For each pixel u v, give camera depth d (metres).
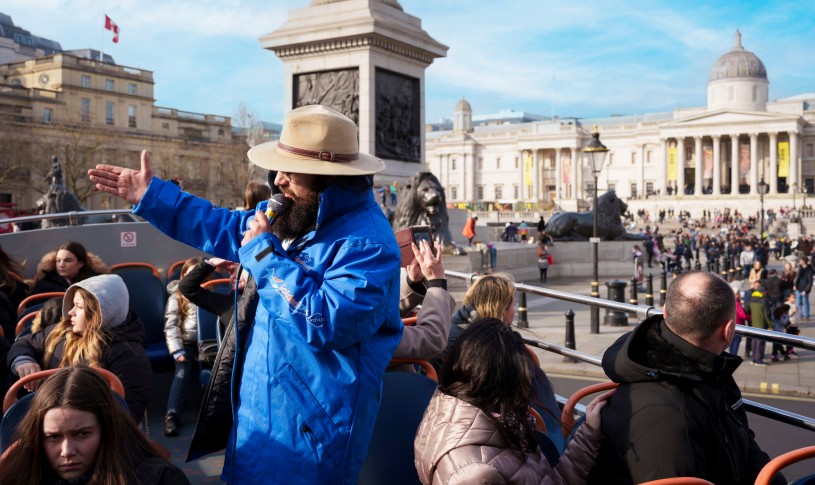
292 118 3.01
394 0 22.41
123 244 9.50
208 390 3.15
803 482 2.80
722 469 2.77
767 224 78.38
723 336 2.83
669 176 119.31
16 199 71.75
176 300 6.58
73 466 2.87
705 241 54.50
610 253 30.34
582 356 5.01
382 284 2.78
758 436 8.07
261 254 2.80
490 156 134.38
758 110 124.44
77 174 65.88
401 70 22.08
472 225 28.56
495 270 25.64
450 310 3.85
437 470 2.65
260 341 2.93
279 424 2.82
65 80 80.62
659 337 2.89
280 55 21.83
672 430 2.67
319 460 2.79
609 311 16.23
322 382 2.82
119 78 85.75
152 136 86.94
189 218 3.42
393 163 21.97
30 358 4.97
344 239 2.88
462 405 2.70
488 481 2.55
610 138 127.31
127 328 4.94
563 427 3.69
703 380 2.81
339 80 21.05
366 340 2.94
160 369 6.82
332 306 2.69
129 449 2.96
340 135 2.98
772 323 12.98
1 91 75.12
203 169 91.69
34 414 2.88
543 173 130.75
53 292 6.82
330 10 21.31
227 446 3.02
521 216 87.31
